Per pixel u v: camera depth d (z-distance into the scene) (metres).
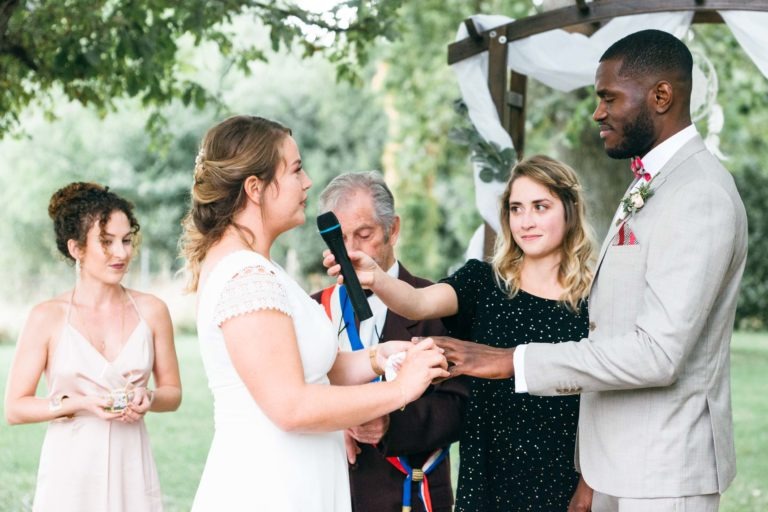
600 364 2.47
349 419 2.30
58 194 3.54
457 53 4.38
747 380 11.88
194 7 5.64
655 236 2.50
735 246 2.51
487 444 2.94
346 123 20.97
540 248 2.97
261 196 2.43
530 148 14.17
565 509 2.87
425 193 17.72
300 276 20.28
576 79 4.37
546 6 5.19
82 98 6.27
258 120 2.48
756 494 6.63
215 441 2.42
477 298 3.08
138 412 3.35
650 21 4.05
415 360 2.40
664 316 2.42
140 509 3.42
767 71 3.85
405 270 3.23
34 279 20.67
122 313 3.53
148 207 20.38
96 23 5.69
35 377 3.42
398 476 3.02
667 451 2.51
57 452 3.37
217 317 2.29
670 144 2.58
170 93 6.52
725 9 3.85
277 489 2.34
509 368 2.59
